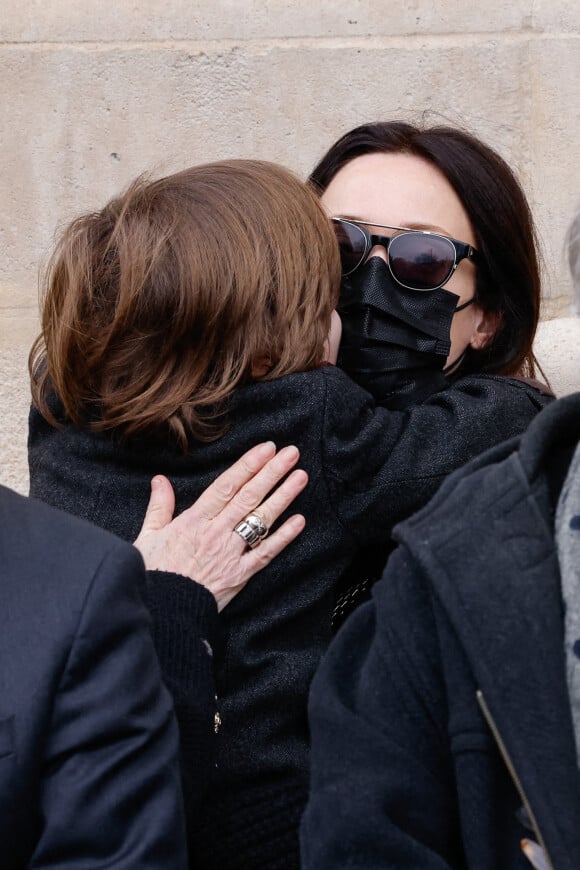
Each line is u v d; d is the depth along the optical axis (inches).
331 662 57.8
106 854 55.2
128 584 59.2
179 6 125.0
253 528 75.9
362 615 58.9
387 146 95.7
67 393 79.0
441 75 124.0
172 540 75.5
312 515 77.8
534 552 51.6
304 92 125.0
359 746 53.8
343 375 80.2
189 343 75.7
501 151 124.4
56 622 56.8
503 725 49.6
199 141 125.7
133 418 75.3
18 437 127.5
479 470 55.4
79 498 80.3
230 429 77.9
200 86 125.3
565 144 124.3
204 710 68.3
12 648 56.6
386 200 92.4
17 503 61.7
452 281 92.6
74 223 82.4
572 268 59.5
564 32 123.4
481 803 51.1
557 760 48.8
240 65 125.0
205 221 76.2
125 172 126.3
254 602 76.5
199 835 73.2
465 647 50.8
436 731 54.0
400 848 51.2
